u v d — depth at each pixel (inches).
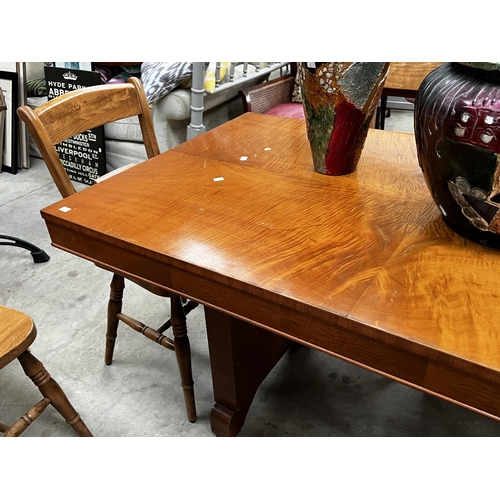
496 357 25.2
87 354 66.4
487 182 31.0
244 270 32.4
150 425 56.3
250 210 40.1
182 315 51.5
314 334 30.7
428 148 33.4
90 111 50.2
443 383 27.0
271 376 63.1
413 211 40.1
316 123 43.7
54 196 109.7
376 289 30.4
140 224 37.9
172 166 48.5
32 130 44.1
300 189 43.8
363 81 40.3
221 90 101.0
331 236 36.3
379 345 28.2
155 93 94.6
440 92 31.9
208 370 64.2
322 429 56.1
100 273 83.5
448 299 29.5
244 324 46.9
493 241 34.5
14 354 40.2
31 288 79.2
